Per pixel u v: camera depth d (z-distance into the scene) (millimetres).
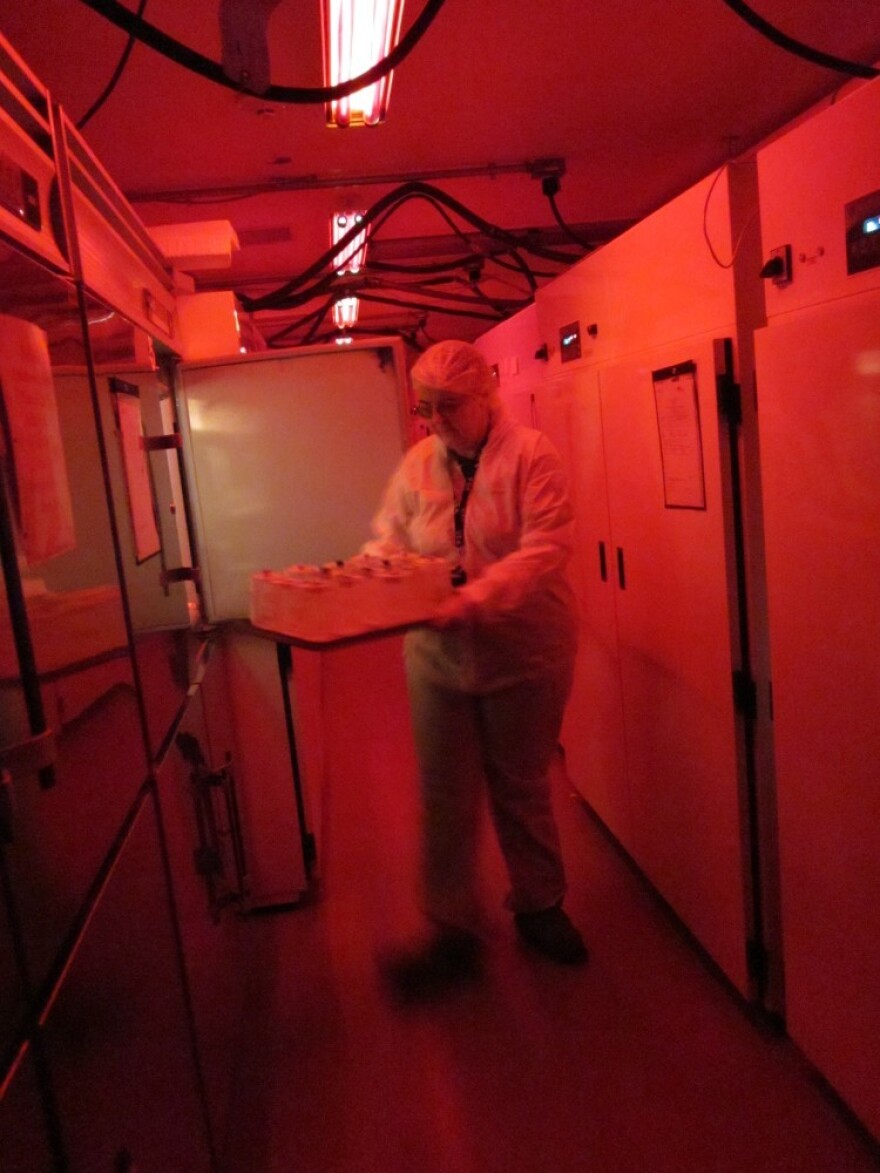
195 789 1636
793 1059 1776
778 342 1475
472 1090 1768
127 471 1453
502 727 2039
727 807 1850
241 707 2336
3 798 730
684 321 1865
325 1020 2010
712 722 1871
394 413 2135
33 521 880
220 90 2127
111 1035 963
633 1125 1646
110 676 1120
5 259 890
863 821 1407
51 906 832
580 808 2939
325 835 2877
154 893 1223
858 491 1321
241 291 4293
